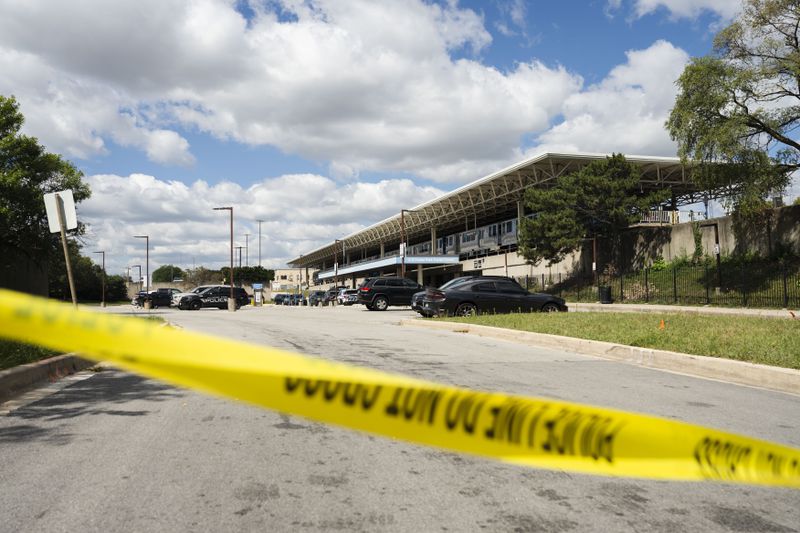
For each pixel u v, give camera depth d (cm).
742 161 2548
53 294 7938
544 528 301
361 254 11419
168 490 352
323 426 511
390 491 355
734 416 549
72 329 68
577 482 375
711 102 2531
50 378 732
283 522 306
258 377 75
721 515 321
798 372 684
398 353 1022
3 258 2491
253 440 465
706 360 799
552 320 1459
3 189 2284
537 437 87
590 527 303
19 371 661
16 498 336
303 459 418
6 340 815
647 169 4625
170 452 431
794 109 2495
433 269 6850
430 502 337
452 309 1947
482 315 1814
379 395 82
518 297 1991
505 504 335
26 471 385
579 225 3728
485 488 362
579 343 1059
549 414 88
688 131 2638
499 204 5788
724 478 91
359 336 1362
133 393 650
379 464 408
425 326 1670
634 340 1004
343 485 365
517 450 86
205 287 4416
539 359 952
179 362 72
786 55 2420
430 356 984
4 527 295
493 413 87
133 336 71
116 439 464
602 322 1348
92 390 667
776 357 772
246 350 80
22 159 2375
